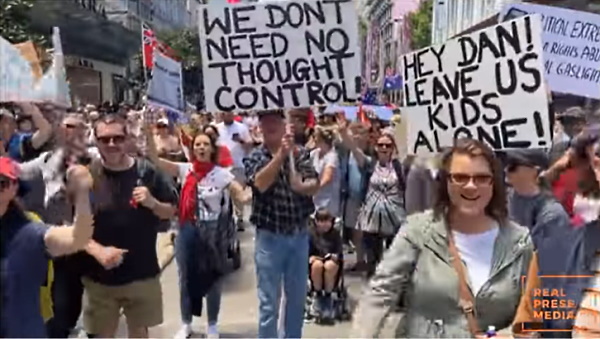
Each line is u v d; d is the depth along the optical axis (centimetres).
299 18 630
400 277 370
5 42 534
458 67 526
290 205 576
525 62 496
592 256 421
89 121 1168
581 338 407
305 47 632
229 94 639
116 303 525
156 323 533
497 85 508
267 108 639
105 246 509
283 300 616
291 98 638
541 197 461
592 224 429
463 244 365
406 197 804
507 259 363
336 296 780
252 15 632
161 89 958
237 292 890
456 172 363
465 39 521
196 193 684
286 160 575
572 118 704
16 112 751
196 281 694
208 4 633
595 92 714
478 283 361
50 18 1617
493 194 366
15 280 375
